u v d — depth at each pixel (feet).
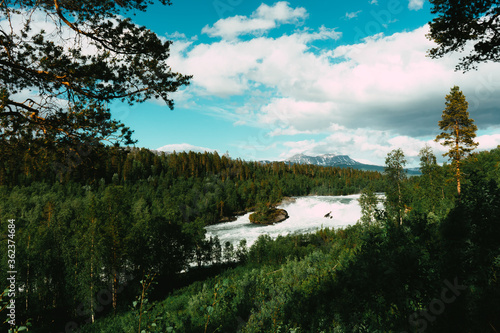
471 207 9.21
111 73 17.98
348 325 11.57
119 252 96.17
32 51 18.25
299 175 532.73
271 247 149.69
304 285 32.81
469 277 8.27
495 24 19.93
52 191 254.27
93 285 93.25
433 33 22.62
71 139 17.60
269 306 24.58
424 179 119.44
